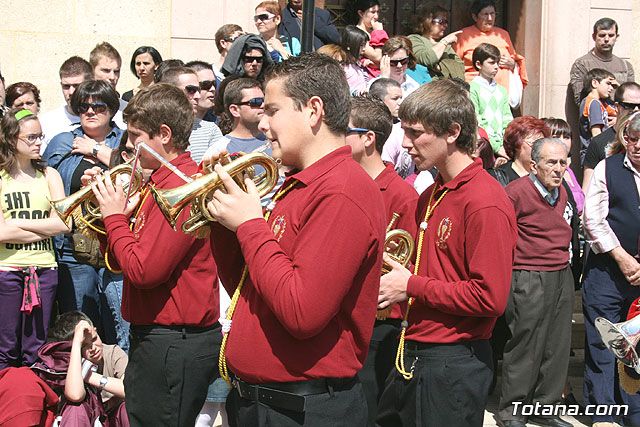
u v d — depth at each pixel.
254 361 2.23
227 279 2.50
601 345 4.88
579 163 7.95
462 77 7.30
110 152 4.90
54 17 6.82
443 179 3.10
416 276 2.96
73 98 5.02
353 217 2.13
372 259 2.22
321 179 2.19
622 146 5.16
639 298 4.69
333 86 2.24
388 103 5.45
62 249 4.95
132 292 3.14
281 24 7.09
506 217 2.89
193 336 3.13
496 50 7.06
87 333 4.11
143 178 3.49
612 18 7.98
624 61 7.79
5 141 4.62
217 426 4.99
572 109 7.96
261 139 4.66
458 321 2.95
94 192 3.01
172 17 6.98
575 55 7.95
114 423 4.21
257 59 5.59
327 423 2.22
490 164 5.25
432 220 3.06
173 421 3.13
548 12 7.92
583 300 5.00
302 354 2.20
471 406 2.95
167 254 2.94
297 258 2.11
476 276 2.84
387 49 6.42
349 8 8.30
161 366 3.10
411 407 3.04
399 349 3.06
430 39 7.42
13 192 4.66
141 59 6.30
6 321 4.62
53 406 3.88
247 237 2.14
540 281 4.73
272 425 2.24
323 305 2.06
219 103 5.31
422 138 2.99
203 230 2.38
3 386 3.74
